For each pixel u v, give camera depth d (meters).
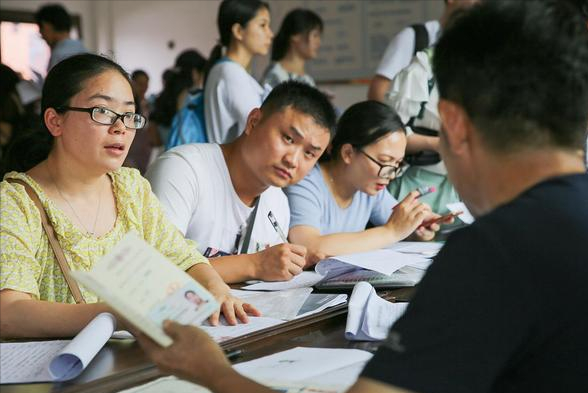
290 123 2.30
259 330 1.65
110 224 1.95
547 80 0.98
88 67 1.86
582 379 0.94
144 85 7.50
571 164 1.01
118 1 8.62
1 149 4.91
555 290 0.93
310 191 2.76
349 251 2.66
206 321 1.70
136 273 1.14
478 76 0.99
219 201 2.39
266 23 3.87
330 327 1.75
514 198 0.99
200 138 3.70
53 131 1.86
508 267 0.93
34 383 1.37
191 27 8.46
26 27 8.23
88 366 1.44
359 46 6.73
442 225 3.27
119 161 1.88
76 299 1.80
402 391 0.92
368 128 2.74
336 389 1.27
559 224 0.95
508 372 0.97
